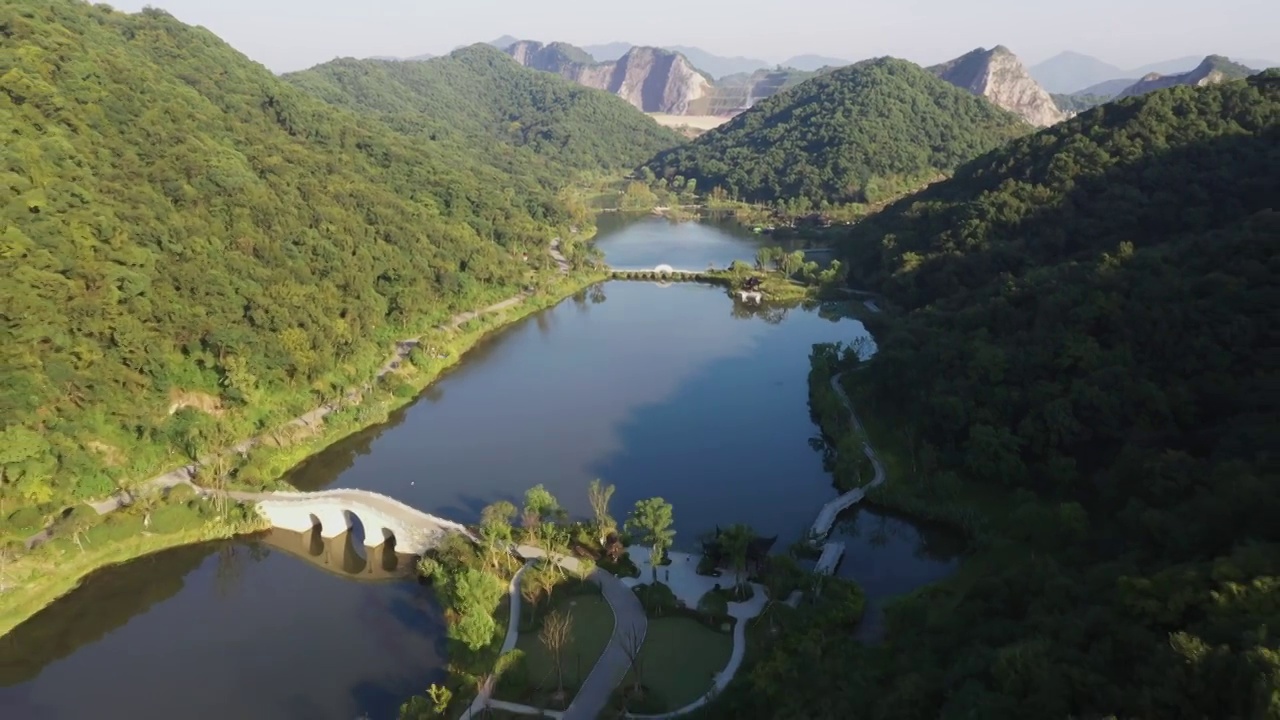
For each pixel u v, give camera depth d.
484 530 110.06
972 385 138.00
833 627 93.44
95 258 146.25
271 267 179.38
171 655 99.81
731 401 178.38
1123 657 60.72
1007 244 198.25
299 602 110.19
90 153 168.00
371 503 122.56
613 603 101.19
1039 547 103.88
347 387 172.12
